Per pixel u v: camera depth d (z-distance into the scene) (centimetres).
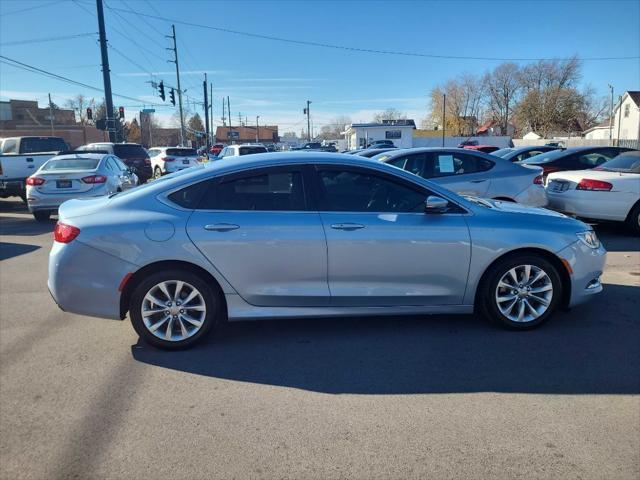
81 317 512
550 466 272
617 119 6650
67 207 445
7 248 869
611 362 395
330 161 437
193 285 414
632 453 283
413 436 300
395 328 467
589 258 456
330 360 404
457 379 370
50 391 358
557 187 925
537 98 7575
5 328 481
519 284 450
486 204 478
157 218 409
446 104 8725
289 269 420
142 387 363
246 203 422
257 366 395
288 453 286
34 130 7188
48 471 272
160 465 276
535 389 355
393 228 426
